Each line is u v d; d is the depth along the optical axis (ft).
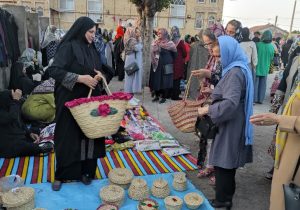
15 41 20.29
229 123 8.76
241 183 11.87
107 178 11.23
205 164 12.67
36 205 9.32
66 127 9.53
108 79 10.63
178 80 23.81
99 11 78.89
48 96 16.48
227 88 8.47
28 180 11.05
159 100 23.54
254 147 15.48
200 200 9.48
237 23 14.53
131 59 23.93
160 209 9.34
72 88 9.19
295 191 6.26
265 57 23.44
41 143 13.82
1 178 10.28
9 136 12.80
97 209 8.84
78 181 10.71
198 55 21.12
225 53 8.68
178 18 80.18
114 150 14.02
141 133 15.90
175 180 10.48
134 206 9.39
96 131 8.69
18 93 14.33
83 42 9.61
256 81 23.98
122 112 8.99
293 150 6.73
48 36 27.22
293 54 11.12
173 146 14.57
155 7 26.61
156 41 22.38
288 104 7.00
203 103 10.58
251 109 8.85
